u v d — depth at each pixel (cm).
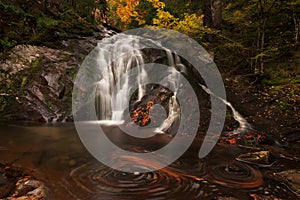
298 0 714
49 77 774
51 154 461
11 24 902
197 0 1190
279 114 655
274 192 333
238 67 949
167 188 336
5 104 702
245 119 655
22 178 352
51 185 334
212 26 1099
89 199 300
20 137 554
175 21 880
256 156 446
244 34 960
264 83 834
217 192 329
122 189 329
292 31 931
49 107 725
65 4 1522
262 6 802
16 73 760
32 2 1220
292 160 460
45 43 921
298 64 851
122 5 1817
